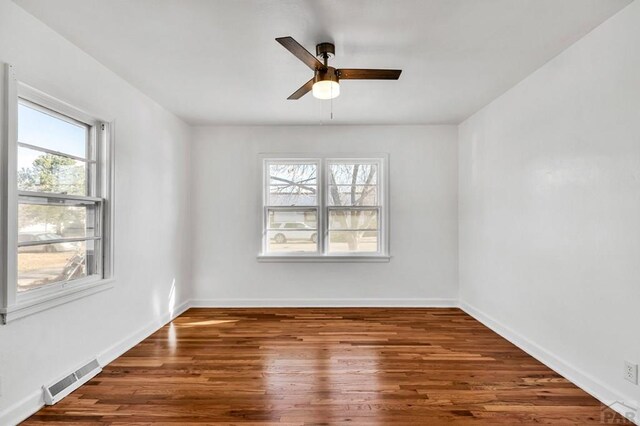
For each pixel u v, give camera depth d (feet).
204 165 16.01
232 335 12.12
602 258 7.74
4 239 6.69
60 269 8.43
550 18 7.51
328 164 16.20
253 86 11.29
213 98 12.39
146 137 12.05
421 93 11.98
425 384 8.60
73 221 8.88
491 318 12.85
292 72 10.24
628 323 7.12
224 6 7.04
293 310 15.35
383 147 15.98
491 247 12.85
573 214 8.64
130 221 11.02
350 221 16.28
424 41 8.48
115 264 10.18
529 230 10.48
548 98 9.60
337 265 15.97
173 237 14.19
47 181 8.08
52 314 7.86
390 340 11.62
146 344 11.25
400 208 15.98
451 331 12.55
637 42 6.87
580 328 8.42
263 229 16.11
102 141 9.82
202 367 9.55
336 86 7.88
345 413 7.36
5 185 6.70
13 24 6.87
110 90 10.00
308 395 8.07
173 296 14.19
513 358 10.16
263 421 7.07
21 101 7.35
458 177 15.93
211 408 7.53
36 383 7.42
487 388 8.41
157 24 7.68
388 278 15.96
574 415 7.28
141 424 6.96
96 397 7.97
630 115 7.04
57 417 7.17
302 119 15.03
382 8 7.12
